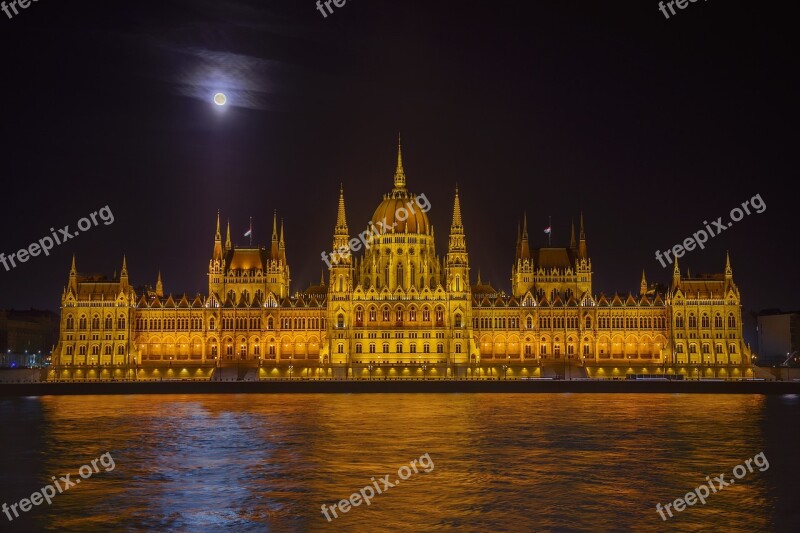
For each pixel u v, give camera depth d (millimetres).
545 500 96875
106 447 131750
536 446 131250
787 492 101000
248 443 134625
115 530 86125
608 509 93250
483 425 155375
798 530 86312
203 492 100875
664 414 174500
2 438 140875
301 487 103188
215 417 169500
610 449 128875
